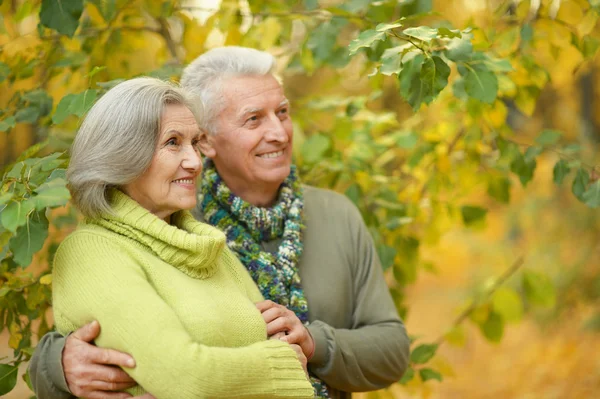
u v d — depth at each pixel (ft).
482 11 15.40
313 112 15.08
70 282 7.99
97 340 7.88
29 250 8.25
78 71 13.62
